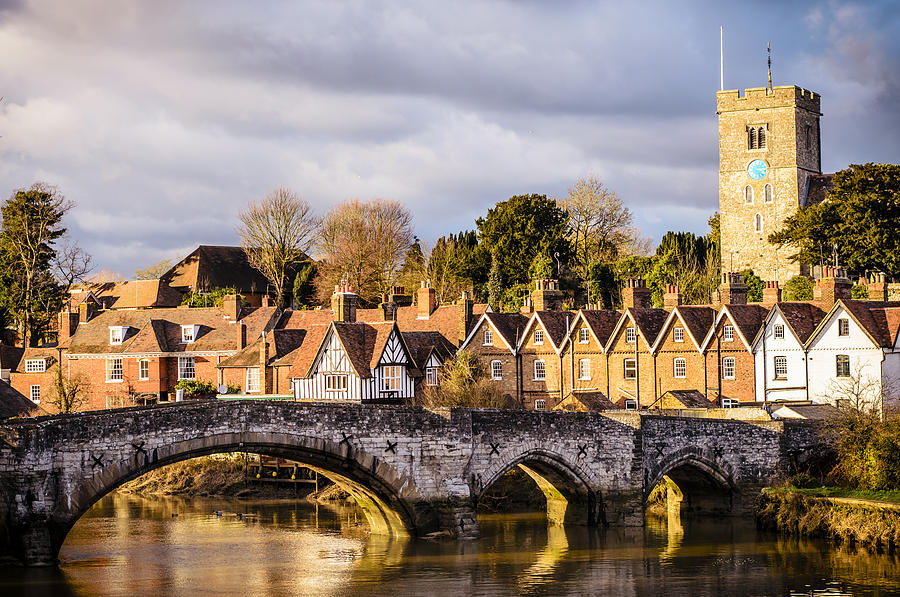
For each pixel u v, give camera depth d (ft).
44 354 308.81
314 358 255.91
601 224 383.86
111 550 168.76
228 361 280.72
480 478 167.22
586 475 177.99
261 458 239.91
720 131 396.16
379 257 363.56
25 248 358.84
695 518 196.44
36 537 136.98
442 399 238.68
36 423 138.51
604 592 140.77
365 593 139.54
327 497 225.97
